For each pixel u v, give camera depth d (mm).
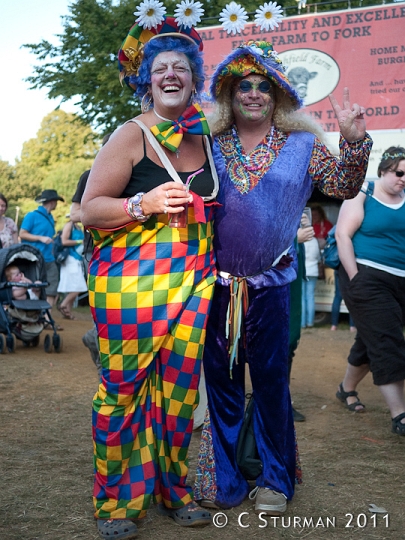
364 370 5234
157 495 3078
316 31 10688
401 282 4688
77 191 5371
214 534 3006
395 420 4605
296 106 3248
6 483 3504
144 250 2832
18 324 7617
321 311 11352
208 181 2994
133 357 2863
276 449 3277
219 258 3176
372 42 10477
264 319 3197
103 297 2863
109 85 13758
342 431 4680
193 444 4234
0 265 7387
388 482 3688
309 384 6324
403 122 10445
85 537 2910
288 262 3234
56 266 10430
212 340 3254
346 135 2969
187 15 2984
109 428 2881
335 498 3441
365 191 4715
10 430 4477
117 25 14242
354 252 4723
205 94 3287
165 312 2855
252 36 10922
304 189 3162
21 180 49781
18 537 2879
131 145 2854
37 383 5926
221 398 3322
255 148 3191
